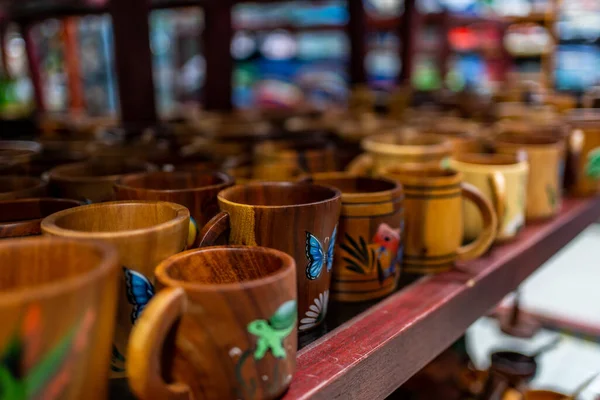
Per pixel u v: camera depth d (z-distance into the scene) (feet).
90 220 1.59
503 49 9.67
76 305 1.05
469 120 5.01
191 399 1.31
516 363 3.13
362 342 1.80
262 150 3.03
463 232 2.77
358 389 1.70
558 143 3.34
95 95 9.71
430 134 3.45
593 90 5.68
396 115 5.61
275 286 1.34
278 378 1.40
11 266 1.25
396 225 2.15
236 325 1.30
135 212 1.65
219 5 5.41
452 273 2.44
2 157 2.59
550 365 4.93
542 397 3.14
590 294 6.39
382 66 10.48
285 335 1.39
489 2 8.87
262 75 11.89
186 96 10.95
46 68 9.45
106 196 2.17
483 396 3.25
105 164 2.47
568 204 3.67
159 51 11.04
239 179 2.33
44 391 1.03
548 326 5.37
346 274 2.09
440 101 6.07
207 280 1.50
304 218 1.72
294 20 10.59
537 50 9.25
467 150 3.36
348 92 7.03
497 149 3.23
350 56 6.97
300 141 3.28
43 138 3.91
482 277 2.41
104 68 9.65
